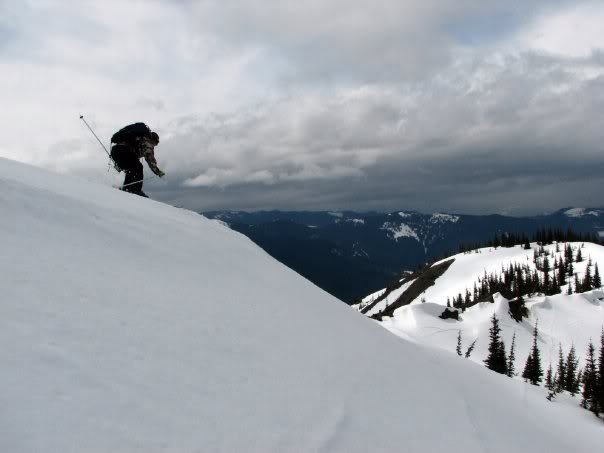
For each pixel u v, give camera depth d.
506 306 130.25
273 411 3.77
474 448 5.23
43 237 4.92
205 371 3.87
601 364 74.44
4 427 2.27
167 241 6.64
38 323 3.34
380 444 4.12
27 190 5.61
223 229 9.17
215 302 5.46
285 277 8.12
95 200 6.77
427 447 4.59
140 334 3.93
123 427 2.72
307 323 6.28
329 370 5.15
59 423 2.49
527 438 7.43
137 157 11.08
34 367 2.84
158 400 3.16
